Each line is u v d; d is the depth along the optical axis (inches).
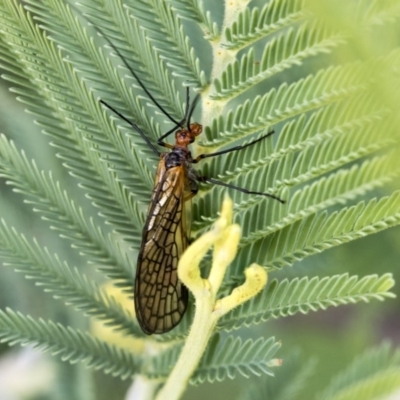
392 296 7.3
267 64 7.4
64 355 7.7
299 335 9.4
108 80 7.6
